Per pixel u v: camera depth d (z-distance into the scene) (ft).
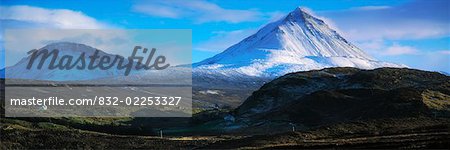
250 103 611.47
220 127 535.60
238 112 596.70
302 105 536.42
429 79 587.27
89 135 395.96
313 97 545.44
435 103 475.31
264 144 307.37
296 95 603.26
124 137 396.37
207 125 554.05
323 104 531.91
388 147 235.20
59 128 504.02
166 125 566.77
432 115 442.91
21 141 353.51
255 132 481.05
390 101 485.97
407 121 379.14
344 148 245.86
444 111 451.12
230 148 301.63
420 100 475.72
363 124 364.79
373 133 321.32
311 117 512.63
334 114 510.99
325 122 495.41
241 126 529.86
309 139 319.68
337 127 356.18
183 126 556.92
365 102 517.14
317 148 254.27
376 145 245.24
